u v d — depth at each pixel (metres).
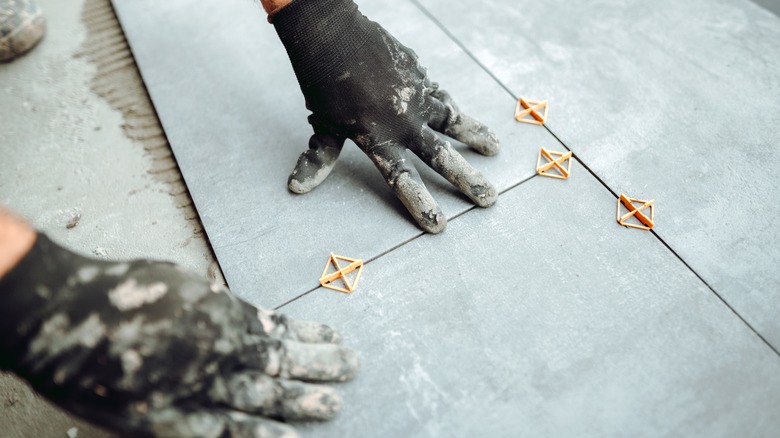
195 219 0.69
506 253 0.63
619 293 0.61
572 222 0.65
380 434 0.56
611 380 0.57
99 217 0.70
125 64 0.82
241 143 0.73
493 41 0.78
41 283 0.50
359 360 0.59
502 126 0.71
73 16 0.87
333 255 0.64
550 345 0.59
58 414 0.60
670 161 0.67
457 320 0.60
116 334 0.50
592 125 0.70
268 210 0.68
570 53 0.76
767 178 0.65
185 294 0.52
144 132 0.76
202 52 0.81
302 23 0.60
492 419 0.56
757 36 0.75
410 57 0.64
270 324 0.57
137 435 0.51
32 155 0.75
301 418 0.56
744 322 0.59
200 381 0.52
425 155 0.65
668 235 0.63
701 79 0.72
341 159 0.70
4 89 0.81
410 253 0.64
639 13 0.78
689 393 0.56
